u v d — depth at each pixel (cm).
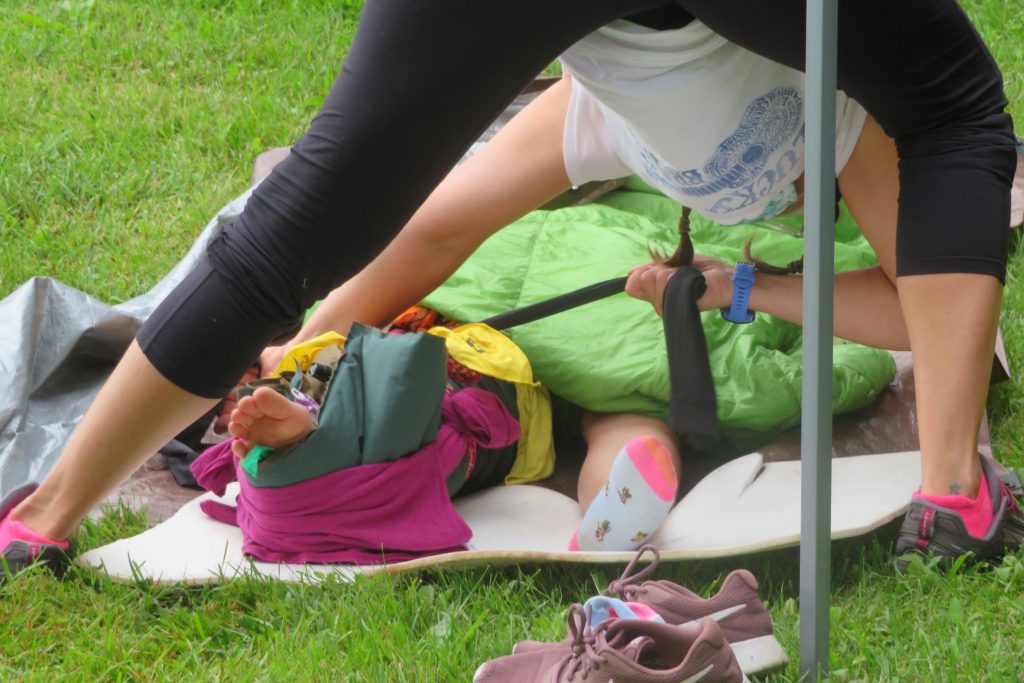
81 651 523
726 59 511
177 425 541
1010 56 1333
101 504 654
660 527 601
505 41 464
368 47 473
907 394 739
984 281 549
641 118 533
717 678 427
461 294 742
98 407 543
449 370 675
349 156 479
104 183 1033
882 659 490
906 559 567
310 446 575
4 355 725
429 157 486
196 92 1229
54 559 575
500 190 697
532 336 699
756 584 492
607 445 659
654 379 668
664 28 494
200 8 1421
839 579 575
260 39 1349
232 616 548
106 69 1256
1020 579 556
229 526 630
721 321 705
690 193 589
